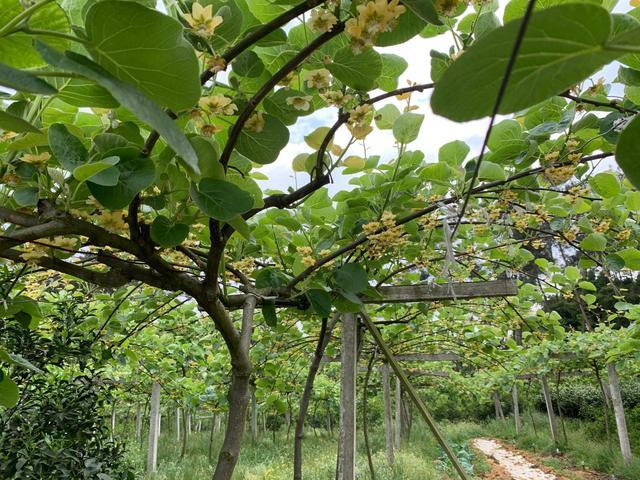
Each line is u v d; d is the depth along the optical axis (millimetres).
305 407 3199
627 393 11234
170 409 11602
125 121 1211
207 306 1420
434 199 2209
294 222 2355
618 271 2633
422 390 15234
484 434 13164
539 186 2441
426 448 10531
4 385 1216
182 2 1061
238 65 1147
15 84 514
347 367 2971
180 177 1235
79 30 736
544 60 339
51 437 2785
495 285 2707
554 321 4684
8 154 1146
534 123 1885
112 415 9164
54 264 1397
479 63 339
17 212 1118
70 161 1012
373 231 2125
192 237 1879
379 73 1163
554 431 9977
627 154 456
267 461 8430
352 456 2844
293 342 5602
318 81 1201
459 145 2127
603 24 307
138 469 6590
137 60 624
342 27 915
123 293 3090
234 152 1509
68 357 3033
